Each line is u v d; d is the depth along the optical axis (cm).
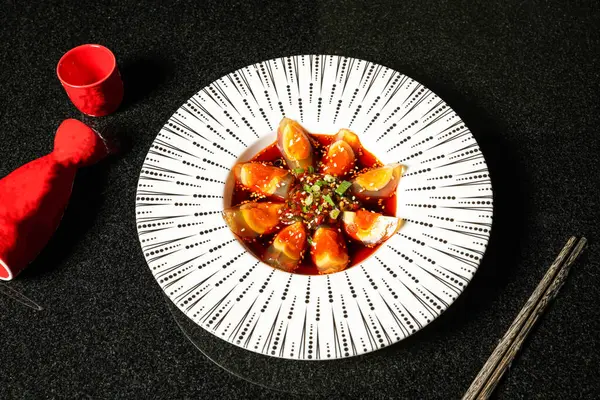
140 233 65
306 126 72
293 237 65
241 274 63
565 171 73
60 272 69
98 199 73
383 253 64
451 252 64
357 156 71
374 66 74
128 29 84
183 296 62
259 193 69
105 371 64
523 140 75
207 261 64
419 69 80
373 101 73
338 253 64
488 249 69
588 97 78
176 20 84
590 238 69
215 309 61
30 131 77
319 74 74
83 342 66
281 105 73
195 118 72
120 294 68
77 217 72
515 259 68
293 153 70
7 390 64
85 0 87
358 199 68
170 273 63
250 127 72
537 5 85
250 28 84
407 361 64
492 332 65
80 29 84
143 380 64
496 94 78
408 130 71
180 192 68
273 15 85
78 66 75
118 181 74
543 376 63
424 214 66
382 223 65
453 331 65
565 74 80
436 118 71
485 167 68
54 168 69
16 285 68
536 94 78
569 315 66
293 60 75
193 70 81
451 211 66
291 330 60
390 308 61
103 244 70
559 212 71
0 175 74
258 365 64
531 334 65
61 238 71
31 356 65
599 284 67
